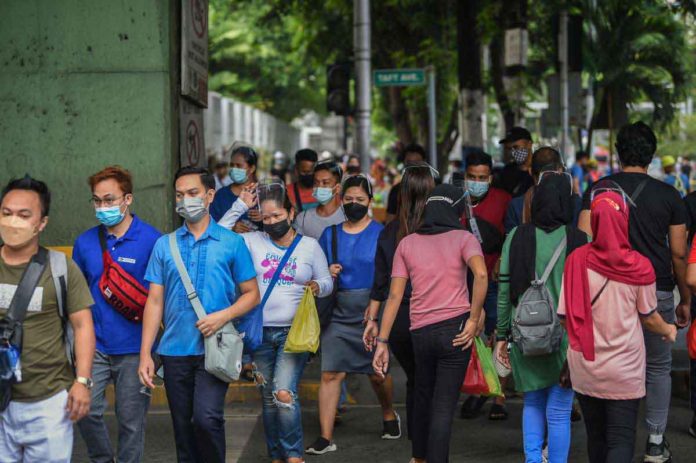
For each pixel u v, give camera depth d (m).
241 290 8.07
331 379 10.20
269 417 9.27
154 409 12.16
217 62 77.94
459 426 11.30
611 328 7.36
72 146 13.18
